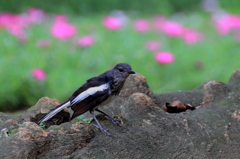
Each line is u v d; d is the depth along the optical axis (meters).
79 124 5.73
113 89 6.21
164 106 7.58
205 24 18.91
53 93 12.66
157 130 6.00
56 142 5.39
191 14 21.47
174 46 15.95
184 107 7.53
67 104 5.97
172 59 13.13
